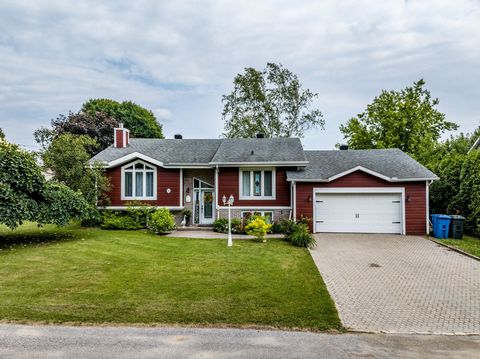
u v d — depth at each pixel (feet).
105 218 56.59
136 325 17.87
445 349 15.72
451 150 112.47
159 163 59.41
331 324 18.51
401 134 101.76
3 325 17.57
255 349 15.38
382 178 54.44
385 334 17.49
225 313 19.65
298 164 57.57
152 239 45.78
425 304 22.40
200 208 62.49
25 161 39.58
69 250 36.24
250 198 59.52
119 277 26.71
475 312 20.97
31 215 38.81
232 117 109.19
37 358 14.23
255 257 35.37
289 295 23.17
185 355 14.69
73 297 21.86
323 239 49.47
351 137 109.19
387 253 39.58
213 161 58.49
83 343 15.70
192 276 27.45
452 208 58.34
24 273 27.27
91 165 57.62
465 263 34.68
